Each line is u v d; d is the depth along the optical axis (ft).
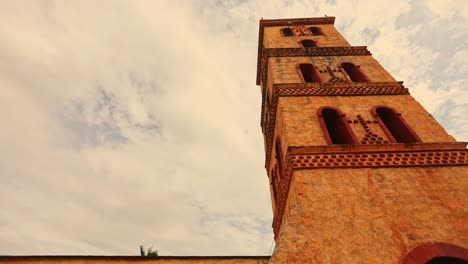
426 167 30.78
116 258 39.40
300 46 64.69
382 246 23.81
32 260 37.76
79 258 38.78
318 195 27.84
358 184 28.94
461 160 31.37
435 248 23.59
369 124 38.50
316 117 39.75
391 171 30.40
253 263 40.27
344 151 32.50
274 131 50.42
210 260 40.32
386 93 44.45
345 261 22.76
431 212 26.32
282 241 23.72
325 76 51.49
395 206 26.84
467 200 27.32
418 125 38.04
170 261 39.88
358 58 56.95
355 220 25.63
